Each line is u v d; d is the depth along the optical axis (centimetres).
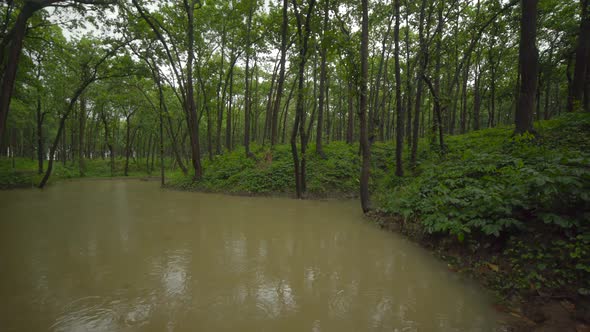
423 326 280
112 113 3503
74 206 1060
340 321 291
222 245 555
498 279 351
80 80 1792
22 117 2977
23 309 313
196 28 1828
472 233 447
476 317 294
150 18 1633
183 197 1331
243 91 2995
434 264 449
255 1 1719
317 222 759
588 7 1082
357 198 1196
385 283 383
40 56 1806
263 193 1325
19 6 1198
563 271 304
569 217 335
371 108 2031
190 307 319
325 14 1052
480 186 544
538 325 265
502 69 2031
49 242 575
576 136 782
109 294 349
